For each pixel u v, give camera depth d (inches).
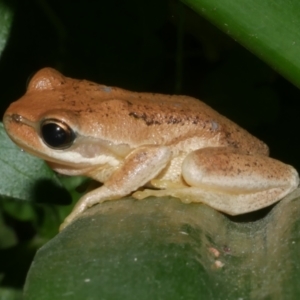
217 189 7.5
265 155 8.1
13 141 7.6
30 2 8.8
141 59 9.1
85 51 9.0
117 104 7.7
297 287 6.3
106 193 7.5
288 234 6.6
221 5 6.9
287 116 9.3
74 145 7.5
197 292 6.3
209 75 9.3
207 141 7.8
